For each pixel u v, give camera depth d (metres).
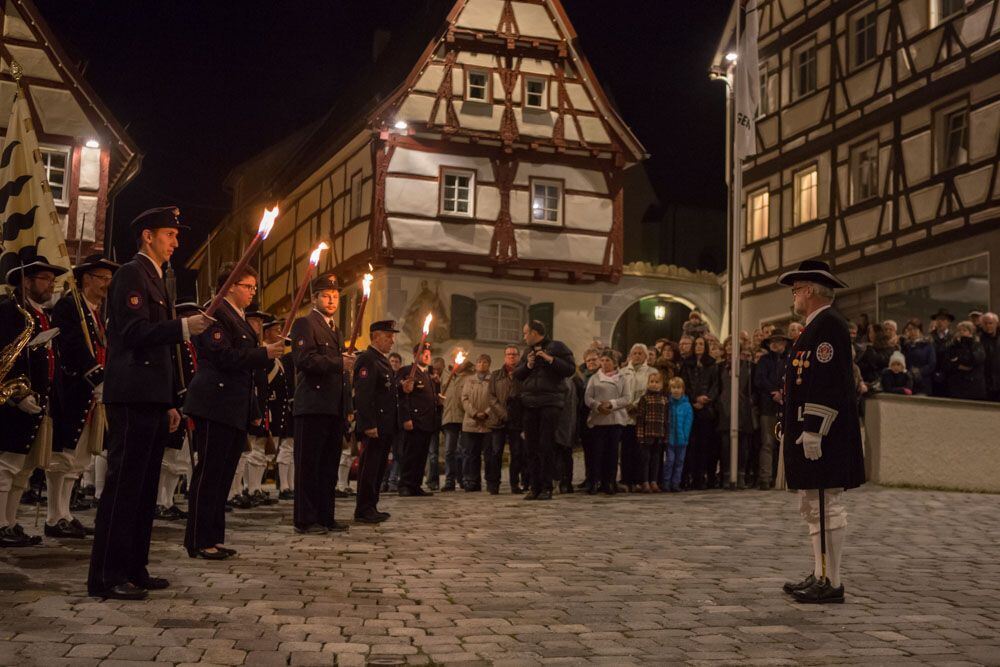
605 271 27.77
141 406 5.79
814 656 4.93
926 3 21.72
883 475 14.42
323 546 8.09
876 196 22.88
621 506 11.77
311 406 8.83
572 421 13.84
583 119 27.70
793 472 6.41
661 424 13.73
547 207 27.50
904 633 5.45
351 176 27.92
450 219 26.48
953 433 14.71
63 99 23.77
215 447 7.29
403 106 26.28
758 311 26.53
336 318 29.25
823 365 6.35
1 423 7.18
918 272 21.56
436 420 14.24
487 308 27.08
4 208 8.52
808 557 8.02
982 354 14.95
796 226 25.33
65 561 6.76
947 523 10.36
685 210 38.97
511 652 4.88
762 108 26.75
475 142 26.80
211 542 7.30
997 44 19.88
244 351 7.24
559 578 6.89
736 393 14.12
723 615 5.82
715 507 11.69
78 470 8.02
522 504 12.05
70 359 7.84
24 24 23.52
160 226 6.05
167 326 5.70
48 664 4.30
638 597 6.29
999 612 6.05
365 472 9.84
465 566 7.31
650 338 36.16
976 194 20.16
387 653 4.79
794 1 25.69
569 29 27.39
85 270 8.13
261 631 5.08
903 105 22.16
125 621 5.12
